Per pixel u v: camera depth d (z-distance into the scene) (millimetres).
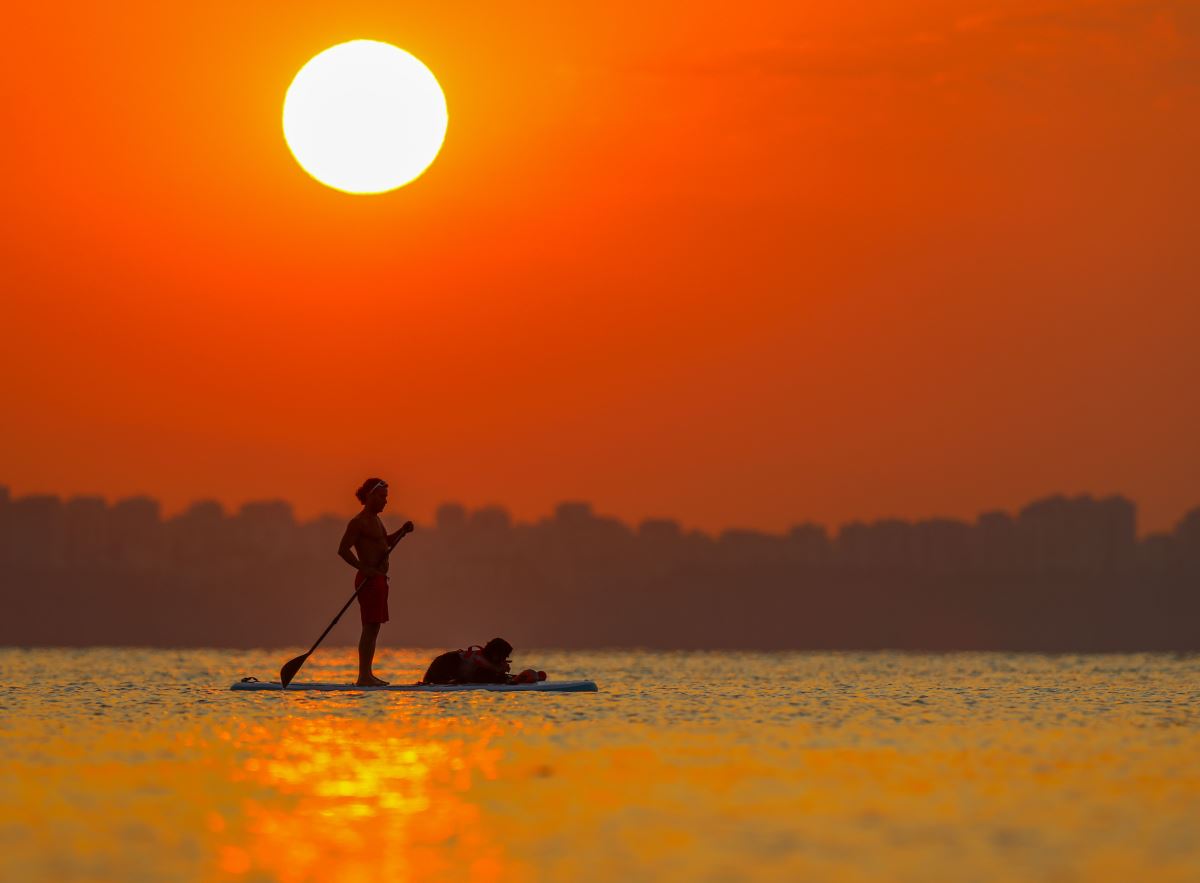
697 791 40062
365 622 76750
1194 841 32844
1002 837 33438
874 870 30172
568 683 78188
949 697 75312
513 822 35406
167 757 47031
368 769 44344
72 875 29703
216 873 29891
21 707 66250
